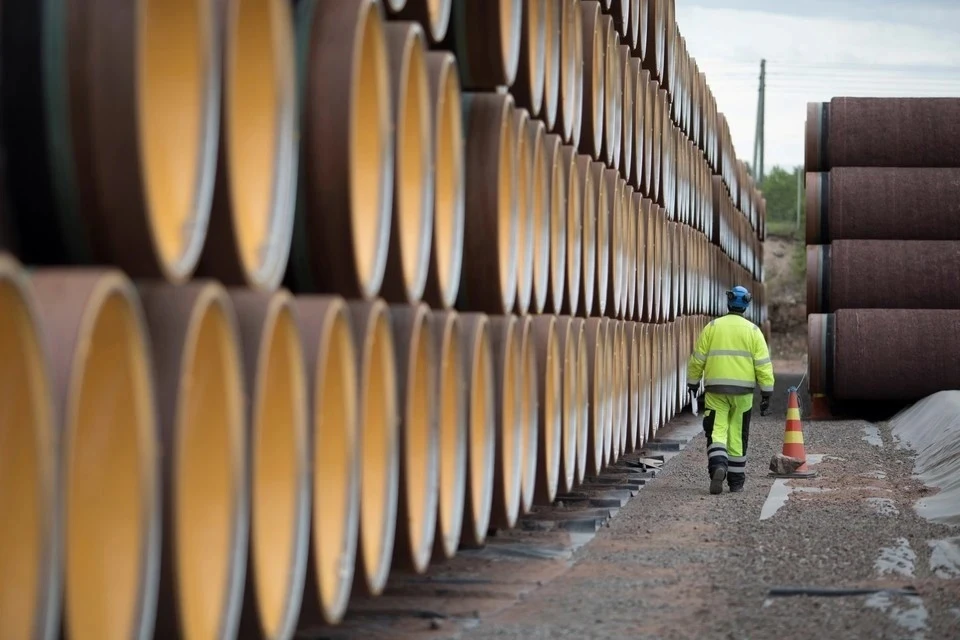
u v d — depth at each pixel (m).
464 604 17.11
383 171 13.18
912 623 15.50
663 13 39.44
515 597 17.58
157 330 8.66
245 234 10.60
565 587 18.33
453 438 16.81
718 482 29.31
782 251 185.38
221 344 9.33
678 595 17.64
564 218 23.56
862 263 51.03
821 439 43.69
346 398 12.29
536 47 20.91
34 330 6.59
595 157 27.47
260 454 11.01
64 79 7.82
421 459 15.48
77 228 8.14
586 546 21.95
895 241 51.53
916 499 28.09
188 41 9.12
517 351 20.02
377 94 13.02
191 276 10.15
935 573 19.17
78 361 7.12
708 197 57.62
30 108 7.81
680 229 44.53
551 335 21.81
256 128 10.73
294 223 11.97
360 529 12.91
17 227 8.10
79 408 8.07
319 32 11.85
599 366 27.62
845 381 50.25
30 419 6.93
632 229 32.22
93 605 8.14
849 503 27.08
